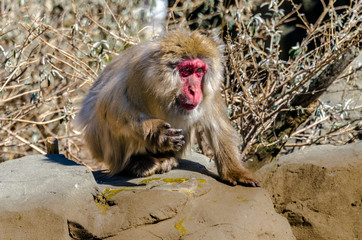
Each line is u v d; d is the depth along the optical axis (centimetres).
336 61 1412
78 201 871
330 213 1006
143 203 868
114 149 1077
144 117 977
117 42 1777
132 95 996
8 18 1870
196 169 1123
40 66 1853
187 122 1053
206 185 968
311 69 1470
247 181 1005
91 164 1900
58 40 1961
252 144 1564
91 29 1930
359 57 1858
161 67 981
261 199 954
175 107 1019
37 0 1989
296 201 1030
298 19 2147
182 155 1165
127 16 2059
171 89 995
